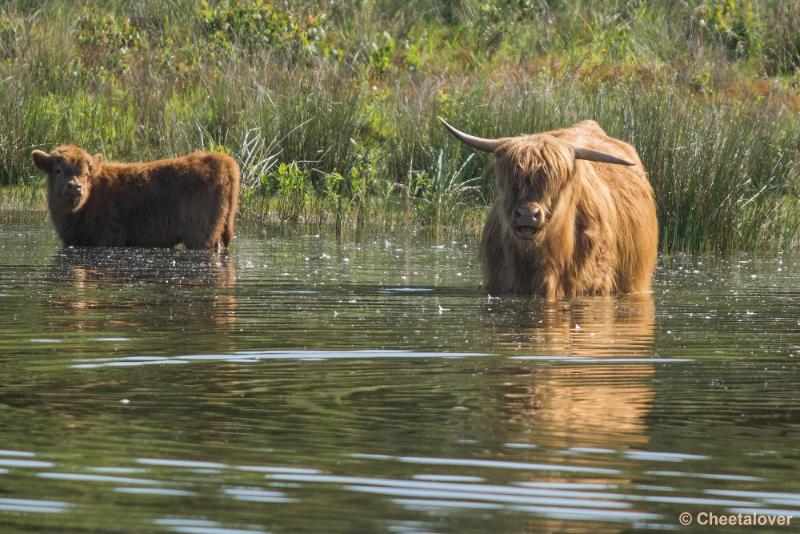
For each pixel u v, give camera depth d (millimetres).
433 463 16203
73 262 42500
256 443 17219
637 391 20891
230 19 81812
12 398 20156
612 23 86562
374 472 15836
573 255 34750
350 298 33344
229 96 68438
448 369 22859
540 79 69625
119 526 13828
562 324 28938
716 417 18953
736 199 50625
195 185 49625
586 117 60375
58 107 68000
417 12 89750
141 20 84312
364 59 79312
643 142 51938
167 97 71812
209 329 27531
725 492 15117
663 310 31734
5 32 76938
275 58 75688
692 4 89000
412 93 70562
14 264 41469
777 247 50844
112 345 25266
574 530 13773
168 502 14664
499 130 61438
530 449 16953
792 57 82688
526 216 32469
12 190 62438
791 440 17516
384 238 51656
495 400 20125
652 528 13875
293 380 21703
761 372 22750
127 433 17797
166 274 38969
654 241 38719
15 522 13969
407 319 29422
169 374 22234
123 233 49844
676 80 75062
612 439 17531
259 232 53781
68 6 83500
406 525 13875
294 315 29906
